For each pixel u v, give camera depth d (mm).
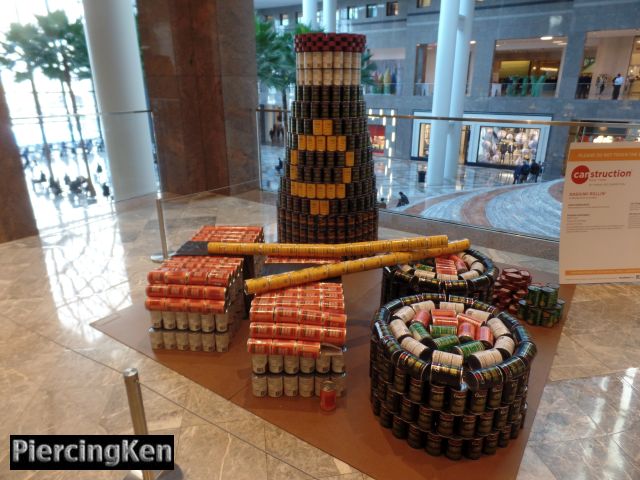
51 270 3598
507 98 11820
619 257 3031
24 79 12461
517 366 1622
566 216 2961
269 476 1617
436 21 11602
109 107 6262
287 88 9945
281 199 3629
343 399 2064
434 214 4887
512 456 1732
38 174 4723
